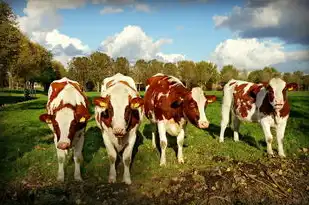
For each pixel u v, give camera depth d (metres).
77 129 7.04
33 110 23.83
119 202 6.36
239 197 6.56
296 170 8.02
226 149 9.72
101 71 67.50
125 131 6.63
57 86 8.12
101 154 9.09
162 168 7.98
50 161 8.64
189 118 7.99
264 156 9.16
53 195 6.52
